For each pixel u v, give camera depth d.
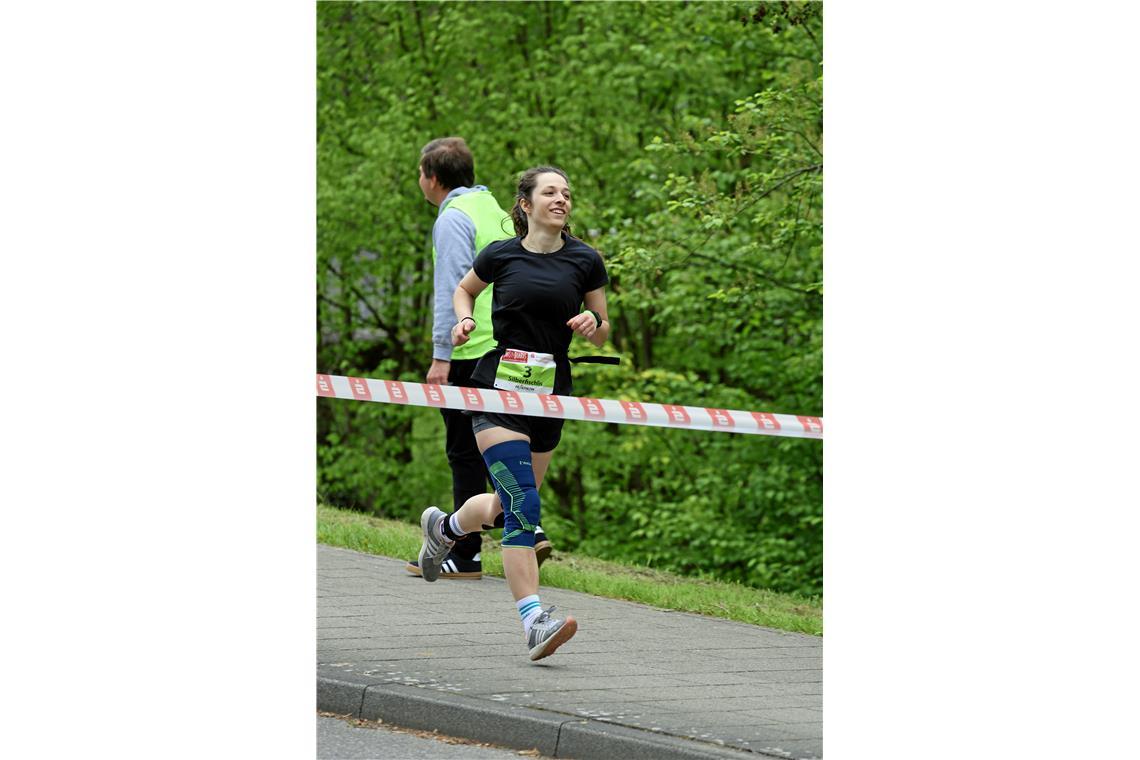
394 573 20.12
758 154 31.52
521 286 15.21
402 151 43.66
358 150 46.00
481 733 13.12
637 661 15.63
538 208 15.24
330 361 49.09
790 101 30.14
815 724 13.04
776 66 37.12
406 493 47.66
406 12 45.25
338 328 48.56
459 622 17.11
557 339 15.41
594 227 39.22
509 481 15.06
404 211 45.66
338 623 16.78
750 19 32.44
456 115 44.53
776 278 35.94
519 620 17.33
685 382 38.84
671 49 38.41
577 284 15.35
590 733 12.50
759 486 37.62
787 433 15.41
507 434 15.10
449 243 18.84
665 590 19.86
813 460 38.38
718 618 18.53
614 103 41.12
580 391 40.34
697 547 39.81
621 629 17.45
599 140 42.78
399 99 44.78
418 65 45.00
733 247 35.34
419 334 47.66
